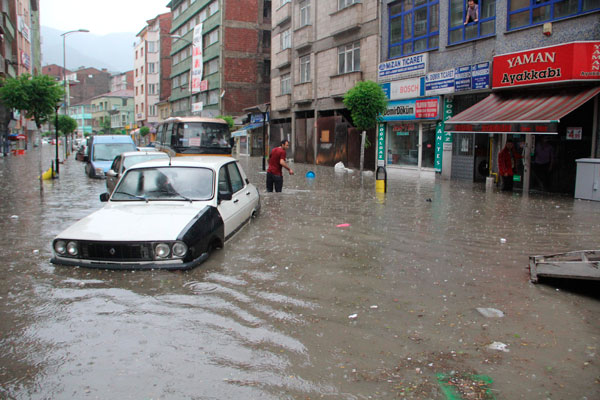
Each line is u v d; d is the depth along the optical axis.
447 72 19.83
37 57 68.75
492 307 4.93
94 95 146.00
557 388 3.37
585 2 14.53
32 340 4.14
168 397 3.25
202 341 4.11
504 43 17.23
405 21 23.03
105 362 3.74
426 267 6.40
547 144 15.65
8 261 6.64
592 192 13.27
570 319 4.62
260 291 5.39
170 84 82.31
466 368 3.66
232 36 51.88
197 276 5.88
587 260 5.51
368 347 4.02
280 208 11.66
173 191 7.39
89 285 5.49
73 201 13.20
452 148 20.73
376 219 10.09
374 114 22.09
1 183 18.30
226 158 9.15
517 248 7.50
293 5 33.38
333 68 29.23
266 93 53.53
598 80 13.87
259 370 3.62
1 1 36.06
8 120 42.19
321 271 6.19
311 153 32.91
